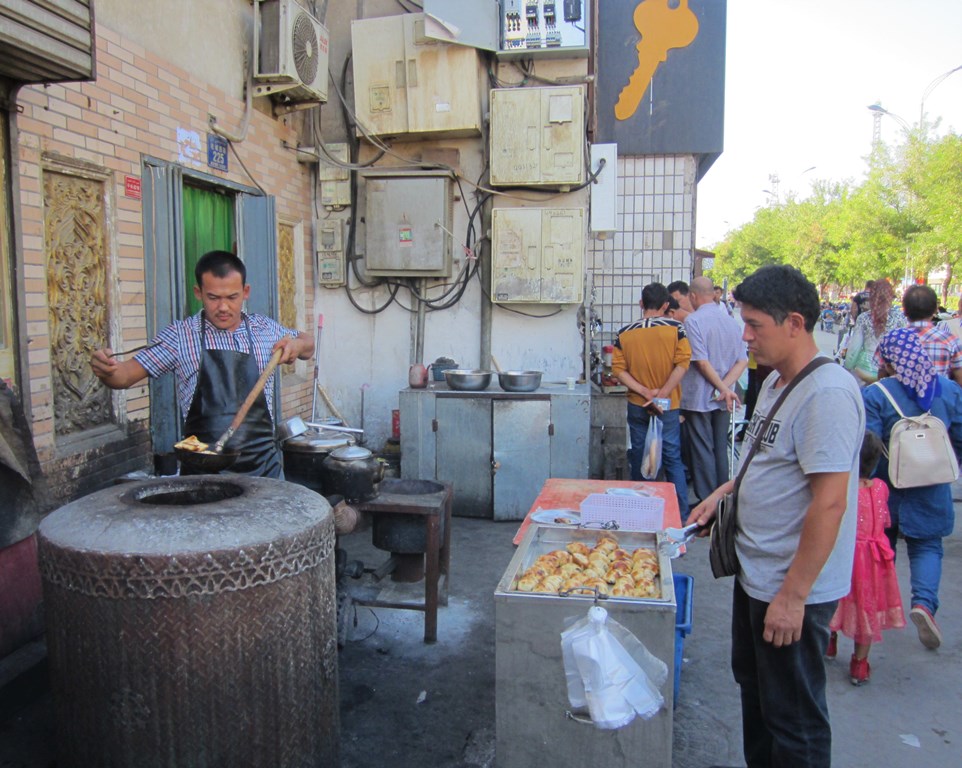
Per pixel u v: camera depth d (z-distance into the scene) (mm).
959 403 4199
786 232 47312
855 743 3119
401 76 6281
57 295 3809
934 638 3805
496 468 5922
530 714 2625
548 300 6402
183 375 3191
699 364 5754
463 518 6051
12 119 3328
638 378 5609
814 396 2170
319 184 6812
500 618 2604
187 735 2154
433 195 6391
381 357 6906
